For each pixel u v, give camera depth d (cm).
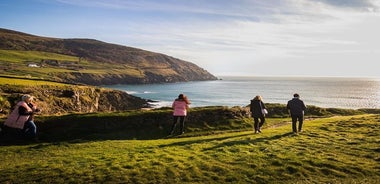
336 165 1445
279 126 2830
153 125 2672
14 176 1324
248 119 3036
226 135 2294
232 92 16750
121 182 1264
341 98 14000
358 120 2764
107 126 2556
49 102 5538
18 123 1986
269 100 12256
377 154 1625
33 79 7494
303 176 1334
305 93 16925
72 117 2577
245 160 1513
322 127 2466
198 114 2895
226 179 1296
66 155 1675
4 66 19938
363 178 1316
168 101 11400
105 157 1589
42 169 1401
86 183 1257
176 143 1948
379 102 12219
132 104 8838
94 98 7388
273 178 1308
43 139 2288
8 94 4641
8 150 1838
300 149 1730
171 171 1360
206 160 1513
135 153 1669
